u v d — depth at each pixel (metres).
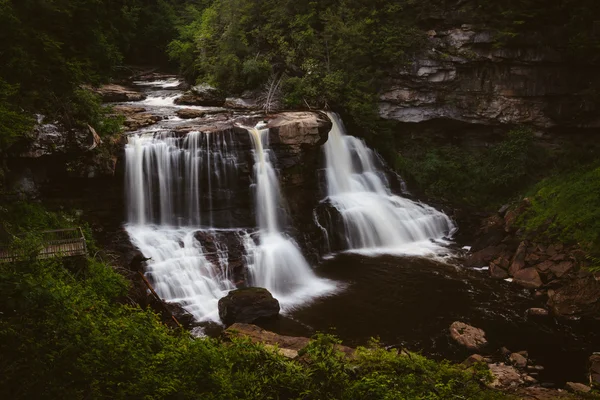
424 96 33.97
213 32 38.59
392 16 34.91
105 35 26.20
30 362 8.67
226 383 10.55
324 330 19.95
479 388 13.31
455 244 28.66
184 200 24.98
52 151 20.47
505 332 20.38
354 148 32.09
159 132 24.78
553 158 32.38
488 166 33.16
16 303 9.30
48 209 21.16
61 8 22.39
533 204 28.27
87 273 17.25
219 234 24.34
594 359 18.05
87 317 11.15
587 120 31.91
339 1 36.12
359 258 26.69
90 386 8.89
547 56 31.67
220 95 34.56
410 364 13.14
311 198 28.12
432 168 33.06
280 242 25.09
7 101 19.36
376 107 33.91
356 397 11.21
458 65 33.16
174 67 48.69
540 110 32.56
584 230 24.89
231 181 25.72
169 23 48.44
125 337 11.09
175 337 12.65
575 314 21.53
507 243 26.67
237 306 20.05
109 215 23.16
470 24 33.00
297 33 35.78
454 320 21.02
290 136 26.61
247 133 25.91
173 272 21.78
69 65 21.88
